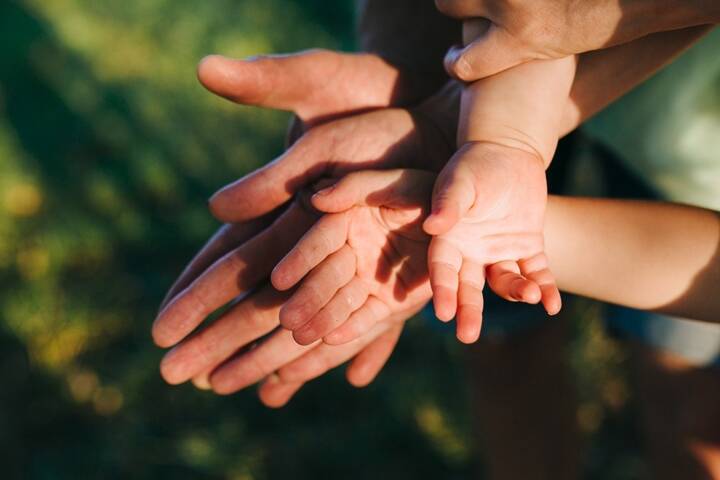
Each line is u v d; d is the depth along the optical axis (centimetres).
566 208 73
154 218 145
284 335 74
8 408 115
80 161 154
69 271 134
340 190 68
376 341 78
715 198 84
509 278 63
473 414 104
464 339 61
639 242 72
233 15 199
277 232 74
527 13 68
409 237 69
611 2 66
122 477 111
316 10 203
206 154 156
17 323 123
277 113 166
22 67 177
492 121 69
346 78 80
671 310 73
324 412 116
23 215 140
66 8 196
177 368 75
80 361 121
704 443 91
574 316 121
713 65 77
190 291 74
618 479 110
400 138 75
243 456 111
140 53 185
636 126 81
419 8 84
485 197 65
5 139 153
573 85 73
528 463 101
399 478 111
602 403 116
